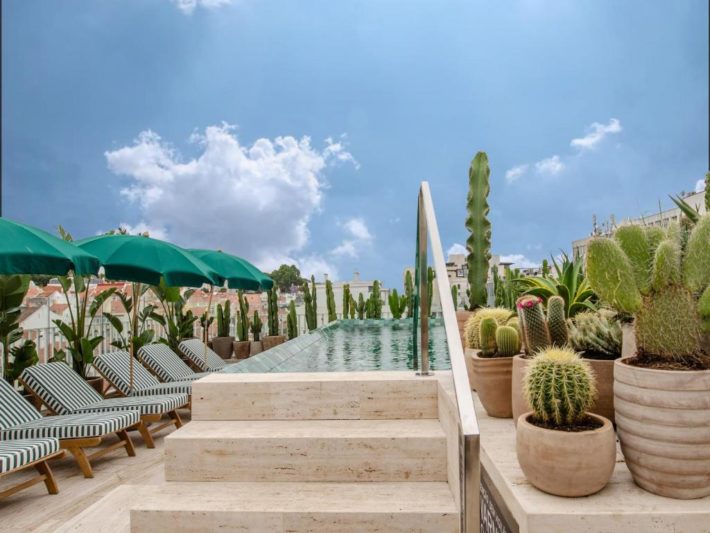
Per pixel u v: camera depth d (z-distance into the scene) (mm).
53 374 4465
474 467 1264
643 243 1456
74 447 3562
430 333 7535
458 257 16312
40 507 3033
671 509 1225
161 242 5438
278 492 2160
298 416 2600
